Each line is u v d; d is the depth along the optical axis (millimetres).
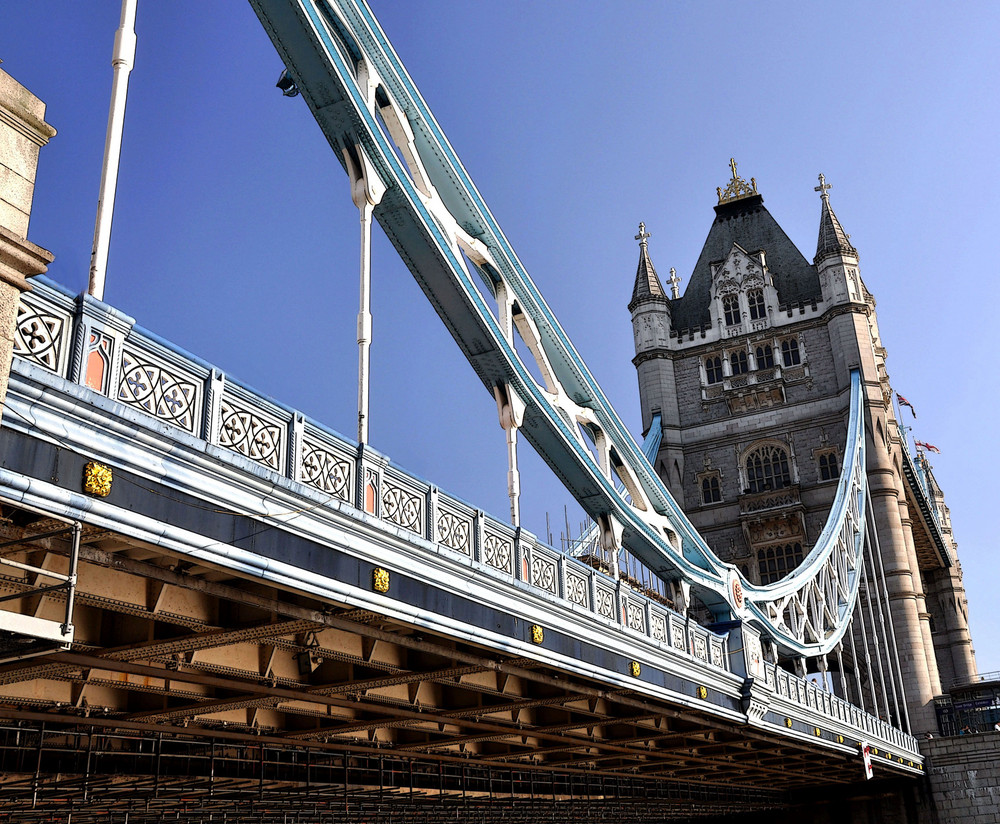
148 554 10992
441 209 22281
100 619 13039
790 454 68938
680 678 25188
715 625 32625
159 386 10398
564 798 36562
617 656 21688
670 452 71500
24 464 8766
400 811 31156
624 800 39656
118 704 15945
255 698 15953
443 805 30203
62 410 9188
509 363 21516
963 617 86312
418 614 14328
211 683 14672
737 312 74938
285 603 12555
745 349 73375
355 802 27266
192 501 10539
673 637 25719
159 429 10070
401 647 17000
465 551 16219
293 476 12109
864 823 54312
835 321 70375
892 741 49125
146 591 12039
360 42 20422
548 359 27172
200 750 20312
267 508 11539
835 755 40625
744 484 69562
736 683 29406
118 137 10961
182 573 11367
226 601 13289
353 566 13086
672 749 31031
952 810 53719
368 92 20250
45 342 9258
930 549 83562
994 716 58531
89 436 9406
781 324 72750
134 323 10062
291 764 21875
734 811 52344
